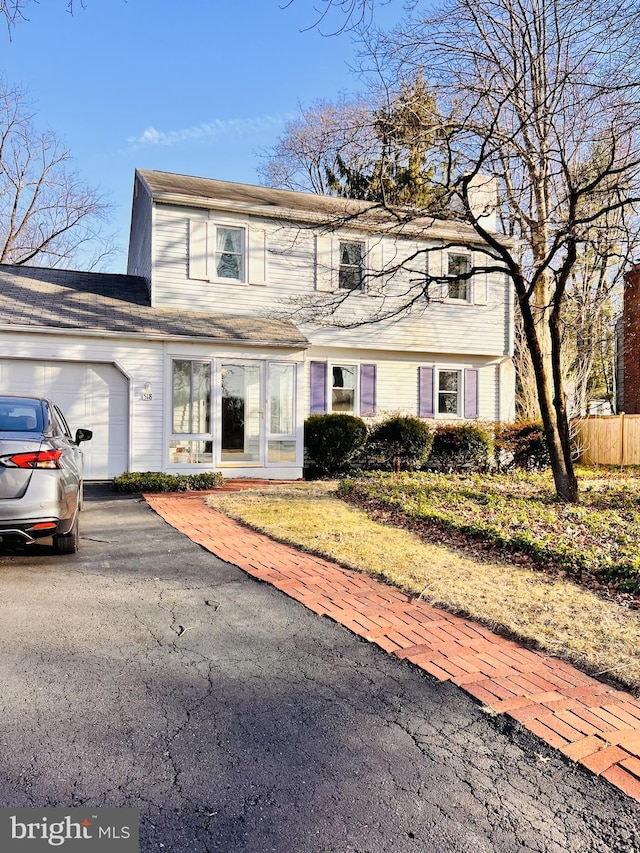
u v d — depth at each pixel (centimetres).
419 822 220
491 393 1745
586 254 1259
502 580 534
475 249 1023
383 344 1577
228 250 1421
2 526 488
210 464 1274
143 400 1211
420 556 614
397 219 1038
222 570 565
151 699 309
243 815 222
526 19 1136
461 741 276
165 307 1347
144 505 927
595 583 523
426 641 398
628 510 909
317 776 247
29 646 372
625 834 216
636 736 281
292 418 1356
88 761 252
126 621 423
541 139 1073
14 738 268
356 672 349
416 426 1496
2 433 518
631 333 2253
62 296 1304
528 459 1614
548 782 246
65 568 557
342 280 1530
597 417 2006
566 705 312
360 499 981
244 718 293
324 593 498
